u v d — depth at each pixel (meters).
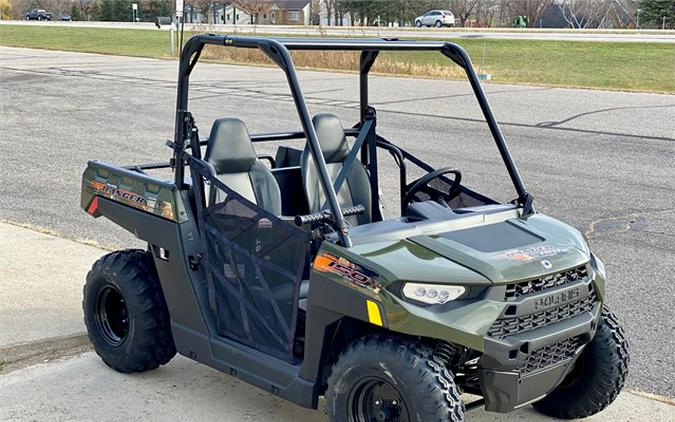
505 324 3.36
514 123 15.56
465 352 3.60
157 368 4.80
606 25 71.25
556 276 3.55
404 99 19.05
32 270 6.67
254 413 4.25
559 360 3.61
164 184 4.38
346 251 3.48
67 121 15.60
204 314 4.22
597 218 8.81
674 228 8.41
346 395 3.47
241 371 4.02
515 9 71.00
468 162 11.77
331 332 3.58
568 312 3.60
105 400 4.38
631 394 4.58
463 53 4.29
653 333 5.59
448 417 3.22
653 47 34.78
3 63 28.09
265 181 4.70
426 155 12.24
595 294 3.78
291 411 4.28
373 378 3.38
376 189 4.96
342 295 3.43
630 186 10.41
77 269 6.73
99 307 4.79
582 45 36.56
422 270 3.34
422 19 63.22
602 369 3.93
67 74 24.47
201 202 4.25
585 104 18.45
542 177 10.88
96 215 4.88
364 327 3.65
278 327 3.89
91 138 13.70
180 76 4.22
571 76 26.61
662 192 10.10
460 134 14.29
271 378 3.87
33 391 4.49
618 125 15.40
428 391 3.22
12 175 10.79
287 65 3.71
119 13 74.56
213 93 19.77
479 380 3.41
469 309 3.27
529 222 4.02
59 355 4.98
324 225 3.67
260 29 48.94
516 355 3.34
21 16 90.00
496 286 3.33
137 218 4.51
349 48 4.02
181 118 4.28
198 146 4.34
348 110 17.12
